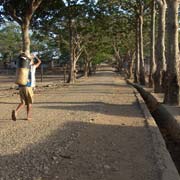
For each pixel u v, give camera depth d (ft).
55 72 257.55
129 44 206.28
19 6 86.99
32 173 24.49
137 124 43.21
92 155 29.04
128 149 31.12
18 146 31.24
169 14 59.31
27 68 43.50
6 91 87.04
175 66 58.29
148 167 26.21
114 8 140.46
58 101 66.64
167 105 57.47
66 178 23.75
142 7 129.49
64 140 33.71
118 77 205.46
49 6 97.30
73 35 159.94
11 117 46.03
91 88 103.91
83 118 46.73
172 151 35.73
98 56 264.11
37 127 39.75
